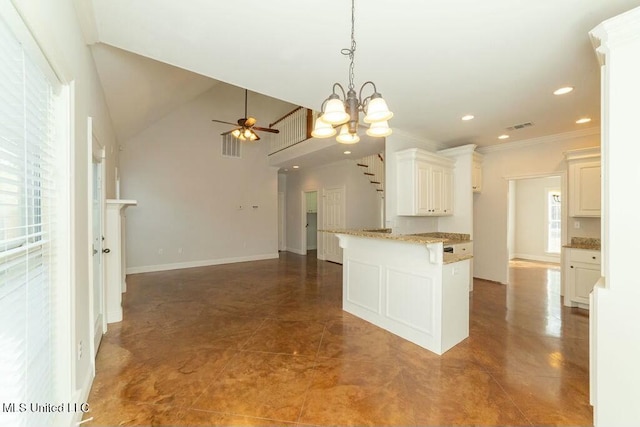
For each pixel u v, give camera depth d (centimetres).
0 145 99
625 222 148
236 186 726
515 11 180
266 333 306
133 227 592
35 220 135
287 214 932
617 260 150
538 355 258
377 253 328
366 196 733
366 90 298
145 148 603
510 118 379
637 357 145
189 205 657
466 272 295
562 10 178
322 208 776
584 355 258
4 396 102
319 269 642
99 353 260
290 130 693
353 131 197
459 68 253
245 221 742
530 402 194
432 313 268
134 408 186
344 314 363
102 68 278
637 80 143
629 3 170
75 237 173
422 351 266
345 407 189
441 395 202
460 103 331
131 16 187
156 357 253
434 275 267
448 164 500
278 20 189
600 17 184
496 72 259
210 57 237
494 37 207
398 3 172
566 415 182
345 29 199
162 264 625
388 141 449
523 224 822
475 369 235
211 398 197
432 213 461
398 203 450
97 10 181
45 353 142
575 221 434
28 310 123
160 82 390
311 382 216
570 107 342
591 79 271
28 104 123
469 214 496
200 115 671
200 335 300
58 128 157
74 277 164
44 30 121
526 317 353
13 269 110
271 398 197
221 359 250
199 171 670
